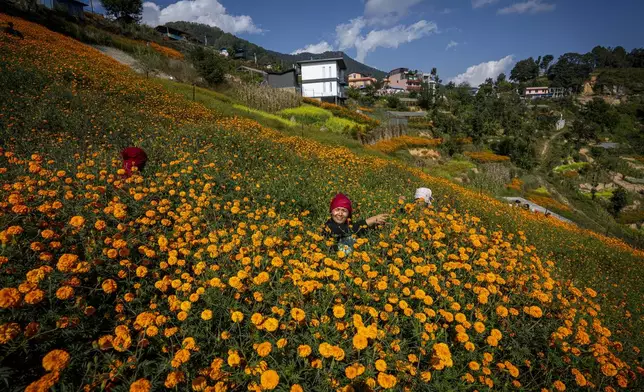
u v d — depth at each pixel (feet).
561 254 25.80
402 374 6.01
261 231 11.51
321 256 9.06
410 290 8.79
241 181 17.07
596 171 203.51
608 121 321.93
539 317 8.49
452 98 329.52
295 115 89.86
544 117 320.29
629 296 19.53
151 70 78.28
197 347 5.93
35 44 49.88
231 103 73.31
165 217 11.91
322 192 18.80
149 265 8.66
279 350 6.20
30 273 6.00
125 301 6.93
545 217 48.70
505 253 12.96
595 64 486.38
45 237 7.60
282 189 17.35
